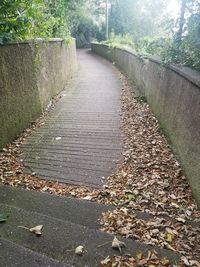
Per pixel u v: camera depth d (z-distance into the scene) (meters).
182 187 3.63
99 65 16.56
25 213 2.65
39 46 6.98
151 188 3.65
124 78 11.62
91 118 6.77
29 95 6.36
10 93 5.41
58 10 9.93
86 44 32.22
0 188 3.56
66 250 2.21
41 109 7.18
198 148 3.36
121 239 2.39
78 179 4.05
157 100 6.12
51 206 3.18
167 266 2.12
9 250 1.92
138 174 4.05
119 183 3.87
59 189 3.80
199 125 3.39
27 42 6.14
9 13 5.09
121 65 14.10
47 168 4.41
